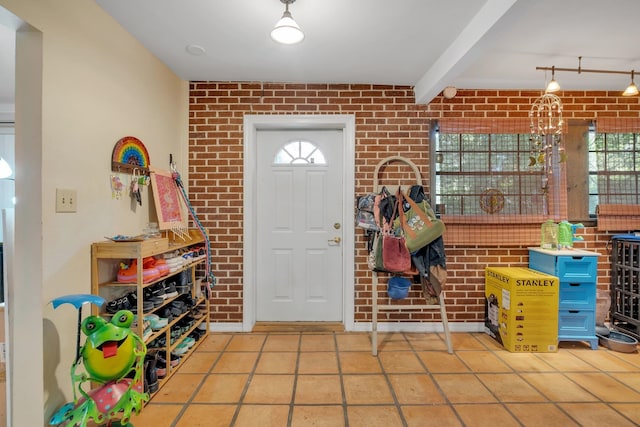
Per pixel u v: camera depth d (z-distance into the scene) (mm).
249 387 2037
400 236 2520
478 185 2893
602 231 2934
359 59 2443
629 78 2770
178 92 2801
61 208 1545
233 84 2883
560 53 2373
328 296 3102
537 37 2148
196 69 2635
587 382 2094
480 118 2902
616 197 2912
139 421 1716
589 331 2576
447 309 2934
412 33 2078
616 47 2283
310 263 3090
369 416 1761
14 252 1443
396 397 1932
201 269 2865
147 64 2303
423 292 2635
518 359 2410
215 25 2002
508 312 2555
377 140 2906
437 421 1722
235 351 2525
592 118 2949
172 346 2178
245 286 2902
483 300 2938
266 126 2973
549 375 2182
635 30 2057
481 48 1960
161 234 2451
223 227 2900
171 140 2674
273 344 2652
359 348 2582
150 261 1984
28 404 1463
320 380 2115
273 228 3078
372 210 2578
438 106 2932
